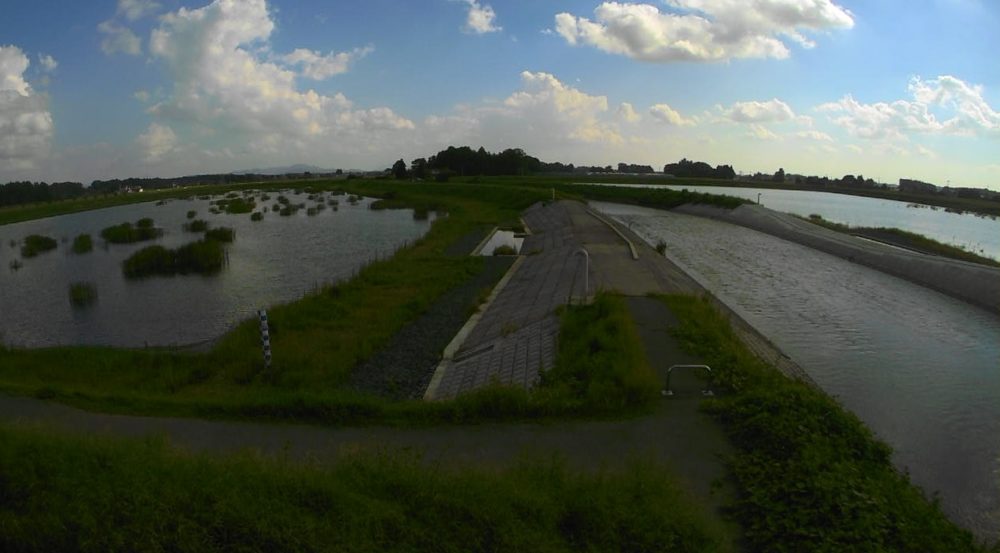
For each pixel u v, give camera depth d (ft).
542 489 23.11
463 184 321.11
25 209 271.90
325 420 33.53
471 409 33.42
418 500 21.77
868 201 351.25
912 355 57.31
